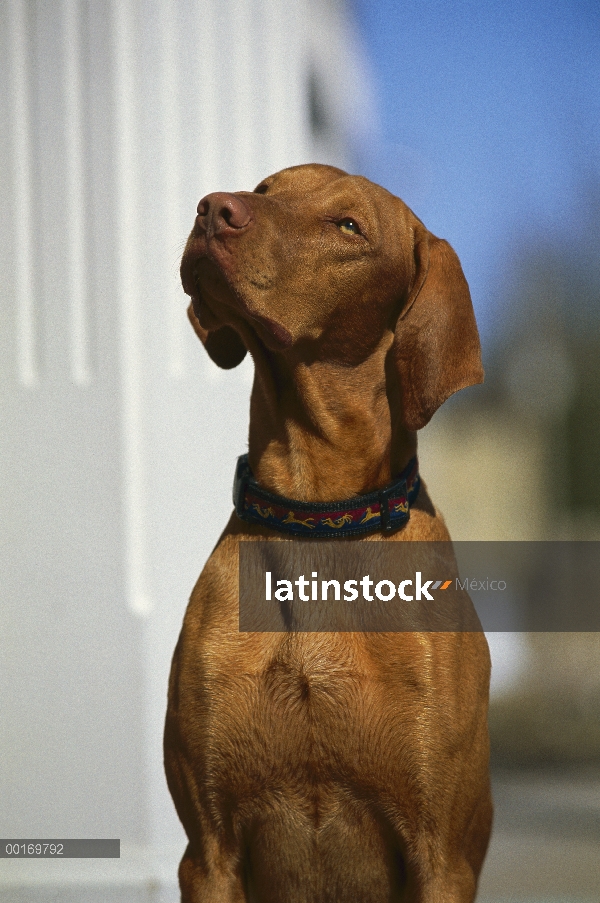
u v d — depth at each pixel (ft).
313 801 11.18
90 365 18.26
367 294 11.91
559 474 94.02
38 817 17.49
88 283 18.37
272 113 19.95
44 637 17.85
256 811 11.28
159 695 17.71
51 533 18.04
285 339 11.45
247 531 11.85
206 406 18.53
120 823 17.40
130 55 18.53
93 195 18.37
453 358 12.03
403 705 11.07
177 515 18.21
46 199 18.48
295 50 20.54
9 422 18.31
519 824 21.71
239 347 13.57
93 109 18.44
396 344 12.03
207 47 19.25
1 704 17.78
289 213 11.66
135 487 18.04
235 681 11.14
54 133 18.56
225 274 11.10
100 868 16.88
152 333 18.37
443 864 11.16
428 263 12.16
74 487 18.08
